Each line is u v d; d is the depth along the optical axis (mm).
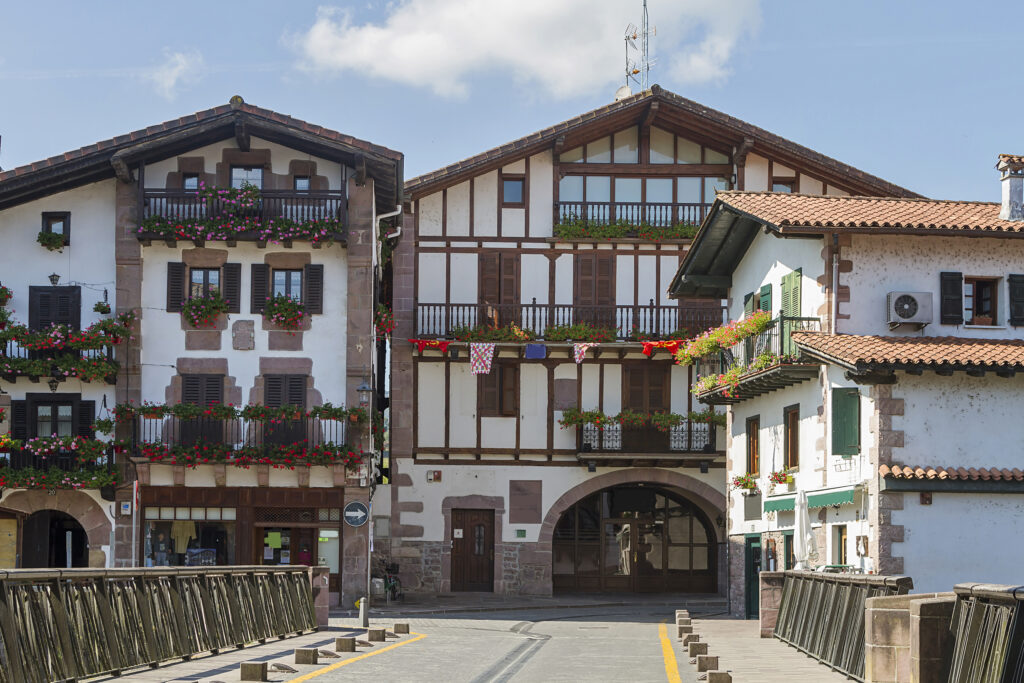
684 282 30094
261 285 31031
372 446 31938
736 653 17062
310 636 19203
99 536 30328
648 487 38250
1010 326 23156
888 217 23359
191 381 30891
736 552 29031
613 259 36312
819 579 16484
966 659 9898
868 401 21484
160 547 30297
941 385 21203
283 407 30297
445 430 35875
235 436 30469
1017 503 21031
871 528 21078
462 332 35469
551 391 36188
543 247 36156
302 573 20406
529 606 32375
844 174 35781
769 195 25875
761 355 24703
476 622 25969
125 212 30812
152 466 30234
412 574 35531
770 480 25469
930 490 20844
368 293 30922
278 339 30922
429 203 36125
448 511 35781
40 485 29781
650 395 36344
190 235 30188
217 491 30359
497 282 36094
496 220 36156
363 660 15422
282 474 30359
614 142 36562
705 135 36250
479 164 35594
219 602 16031
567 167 36438
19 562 31062
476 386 36062
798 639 17562
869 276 23094
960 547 20875
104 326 30344
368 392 30750
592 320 36031
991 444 21188
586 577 37812
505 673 14109
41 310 30906
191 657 14594
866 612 12375
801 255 24656
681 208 36281
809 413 24188
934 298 23062
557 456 36062
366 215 30922
